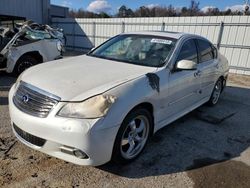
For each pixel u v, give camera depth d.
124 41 4.36
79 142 2.55
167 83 3.53
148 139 3.50
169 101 3.68
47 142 2.68
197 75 4.40
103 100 2.63
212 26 12.46
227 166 3.34
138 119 3.20
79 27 18.89
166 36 4.24
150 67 3.58
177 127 4.49
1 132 3.72
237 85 8.89
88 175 2.91
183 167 3.24
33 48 7.27
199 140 4.04
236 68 11.95
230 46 12.02
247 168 3.33
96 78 3.05
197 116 5.13
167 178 2.99
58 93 2.71
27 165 3.00
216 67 5.30
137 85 3.05
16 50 6.97
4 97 5.38
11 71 7.05
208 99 5.43
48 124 2.61
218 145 3.93
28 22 7.70
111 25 16.81
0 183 2.67
